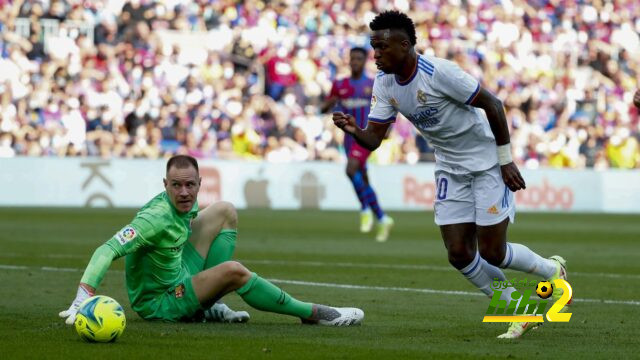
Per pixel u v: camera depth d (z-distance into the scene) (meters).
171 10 96.50
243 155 93.19
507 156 21.75
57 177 82.94
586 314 25.23
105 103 89.19
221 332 20.83
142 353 17.92
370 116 23.14
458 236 22.88
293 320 23.48
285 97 97.00
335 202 90.56
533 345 19.73
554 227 69.75
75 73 89.19
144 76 91.56
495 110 21.48
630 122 106.62
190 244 23.03
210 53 95.81
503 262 22.47
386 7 104.50
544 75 106.56
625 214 91.00
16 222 63.44
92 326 18.84
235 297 28.14
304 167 89.94
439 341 20.09
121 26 94.31
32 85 87.25
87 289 20.77
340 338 20.31
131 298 22.53
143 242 21.23
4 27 89.38
